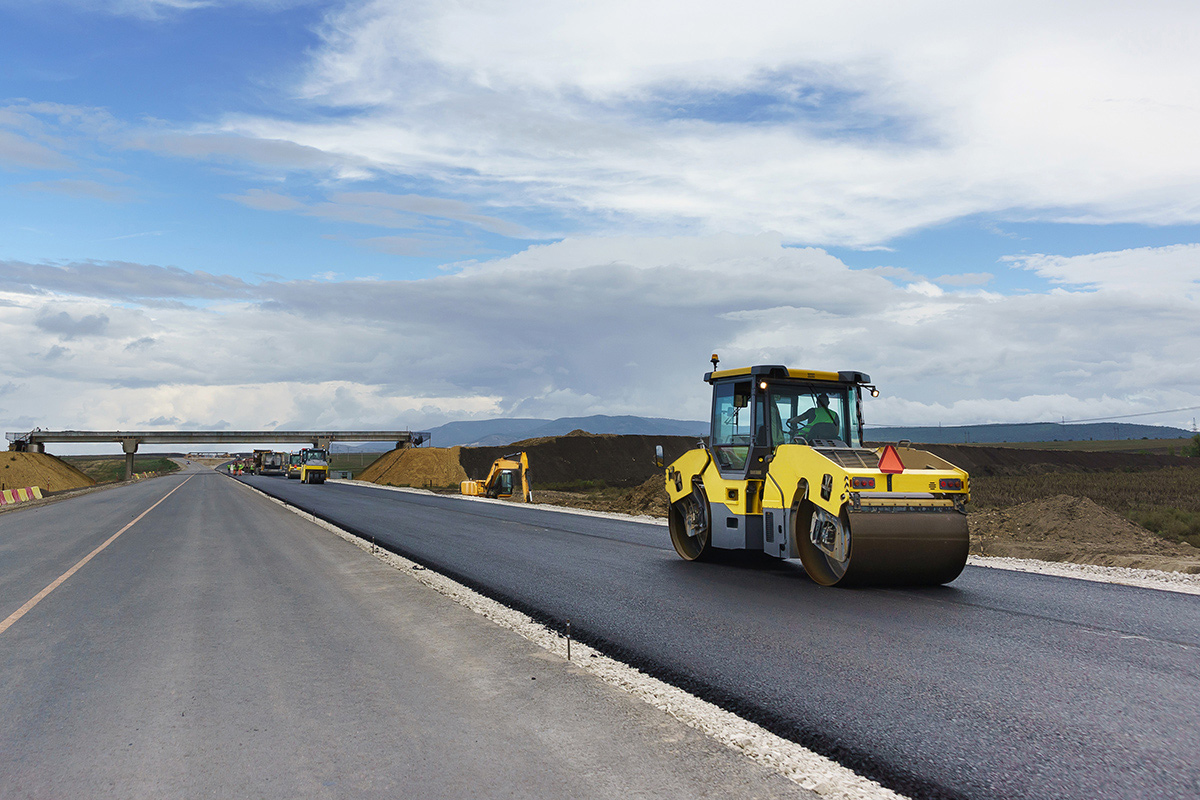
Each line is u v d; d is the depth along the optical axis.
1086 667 5.84
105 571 11.60
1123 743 4.29
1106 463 95.44
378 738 4.34
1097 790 3.68
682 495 12.70
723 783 3.70
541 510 26.31
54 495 46.03
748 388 11.62
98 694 5.32
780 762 3.98
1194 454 105.12
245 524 20.53
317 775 3.82
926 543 9.06
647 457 86.25
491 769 3.87
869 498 9.18
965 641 6.68
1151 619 7.53
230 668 5.95
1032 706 4.93
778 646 6.57
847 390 12.00
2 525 21.52
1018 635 6.88
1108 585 9.55
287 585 10.05
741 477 11.29
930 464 9.83
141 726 4.62
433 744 4.23
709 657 6.22
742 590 9.52
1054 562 12.05
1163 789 3.68
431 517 22.81
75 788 3.71
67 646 6.79
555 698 5.09
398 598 8.99
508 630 7.22
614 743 4.25
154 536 17.28
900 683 5.45
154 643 6.85
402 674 5.72
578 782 3.70
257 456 107.94
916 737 4.39
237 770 3.90
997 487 38.28
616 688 5.31
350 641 6.82
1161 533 18.05
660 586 9.89
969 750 4.19
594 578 10.62
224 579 10.64
